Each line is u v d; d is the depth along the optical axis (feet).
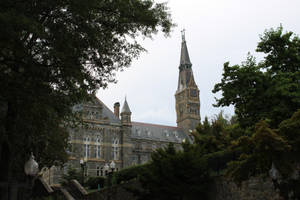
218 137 118.83
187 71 404.36
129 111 261.24
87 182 156.25
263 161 50.72
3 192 51.72
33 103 51.83
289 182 50.70
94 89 58.65
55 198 103.24
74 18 49.83
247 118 76.18
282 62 77.97
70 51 48.52
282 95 69.87
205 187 78.84
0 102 54.39
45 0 45.88
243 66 78.28
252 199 67.15
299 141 49.34
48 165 97.91
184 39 434.30
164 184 77.46
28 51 47.55
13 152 54.29
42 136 75.56
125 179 121.90
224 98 78.95
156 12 56.44
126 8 52.24
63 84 53.78
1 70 45.75
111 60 57.16
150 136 313.32
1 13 38.60
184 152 80.94
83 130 235.81
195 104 379.35
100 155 239.50
